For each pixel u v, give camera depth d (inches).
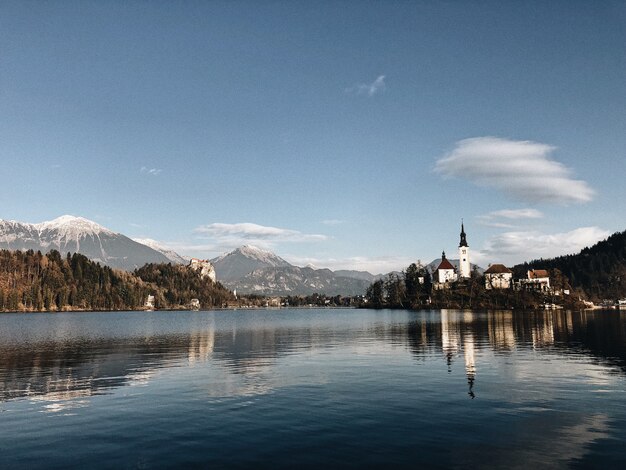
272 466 774.5
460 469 750.5
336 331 4101.9
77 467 784.3
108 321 7160.4
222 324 6072.8
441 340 2933.1
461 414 1077.8
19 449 874.1
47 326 5511.8
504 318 6343.5
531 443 872.3
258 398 1267.2
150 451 855.7
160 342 3117.6
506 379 1505.9
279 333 3986.2
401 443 881.5
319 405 1179.3
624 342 2726.4
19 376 1664.6
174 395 1315.2
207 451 851.4
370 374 1638.8
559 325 4557.1
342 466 770.2
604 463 769.6
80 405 1206.3
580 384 1416.1
